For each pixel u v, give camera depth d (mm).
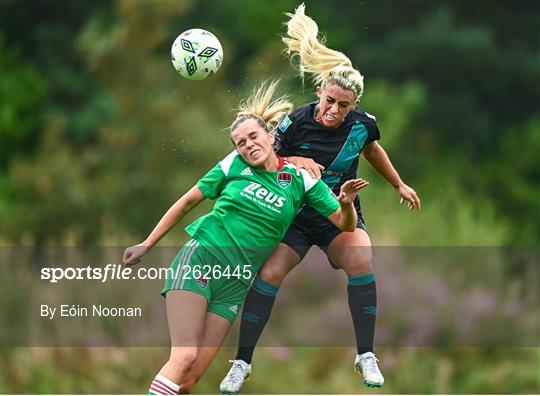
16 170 64500
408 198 25469
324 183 23891
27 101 73625
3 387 38250
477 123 85938
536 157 76250
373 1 91875
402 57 86688
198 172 62625
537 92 89125
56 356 38594
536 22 93125
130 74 66625
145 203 62875
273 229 23625
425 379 38500
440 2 93062
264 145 23359
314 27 24297
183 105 65062
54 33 83812
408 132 81438
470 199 69188
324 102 23438
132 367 38375
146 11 66812
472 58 86688
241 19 85750
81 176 64250
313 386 38375
